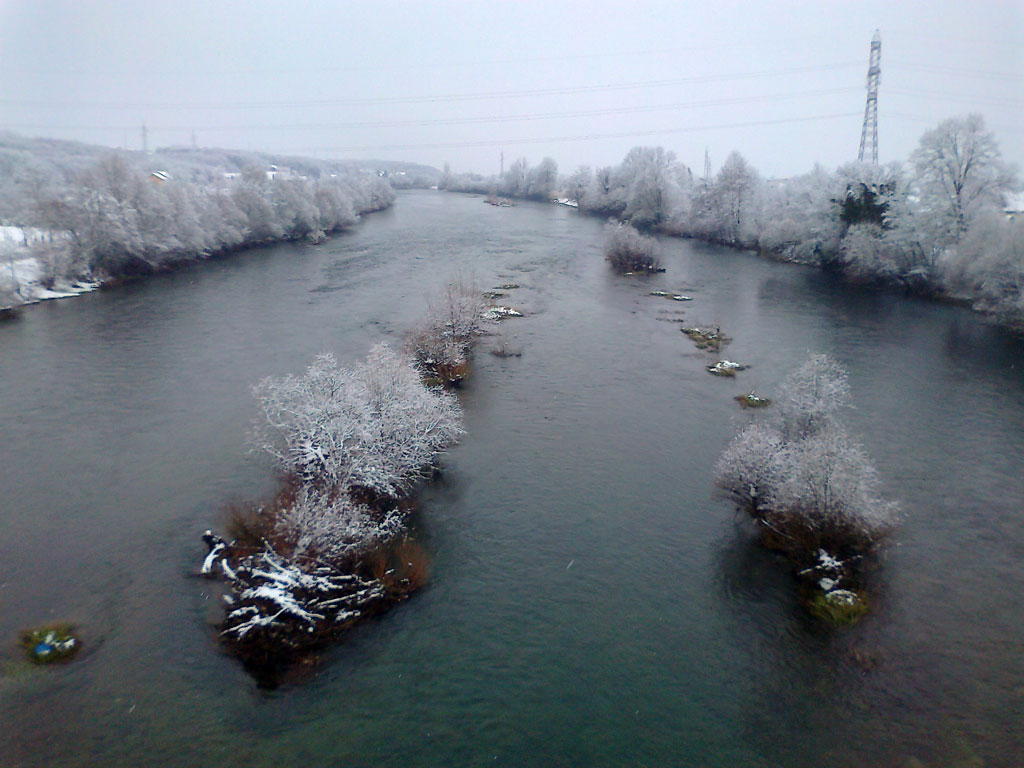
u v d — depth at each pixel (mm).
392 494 26344
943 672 19641
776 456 25844
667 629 21281
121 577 23359
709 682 19312
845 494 23828
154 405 37406
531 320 54375
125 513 27094
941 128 63781
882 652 20344
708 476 30156
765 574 23797
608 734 17672
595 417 36094
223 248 83188
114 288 64688
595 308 58562
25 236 67688
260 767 16719
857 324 54156
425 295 60875
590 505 27844
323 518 22547
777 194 92562
